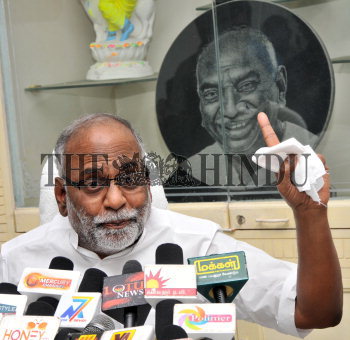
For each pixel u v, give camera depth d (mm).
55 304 1055
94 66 2490
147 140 2453
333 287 1077
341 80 2227
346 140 2232
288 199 1035
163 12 2389
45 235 1362
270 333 2238
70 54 2504
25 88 2518
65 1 2488
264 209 2244
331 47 2227
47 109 2523
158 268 989
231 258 1021
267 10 2254
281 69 2270
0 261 1413
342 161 2238
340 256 2184
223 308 930
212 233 1336
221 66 2320
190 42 2357
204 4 2324
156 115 2434
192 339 857
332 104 2234
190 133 2385
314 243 1057
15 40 2492
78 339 901
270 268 1275
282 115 2291
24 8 2492
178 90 2391
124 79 2457
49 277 1060
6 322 931
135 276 1029
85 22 2484
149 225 1298
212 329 906
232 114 2322
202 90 2357
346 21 2201
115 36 2451
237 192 2314
